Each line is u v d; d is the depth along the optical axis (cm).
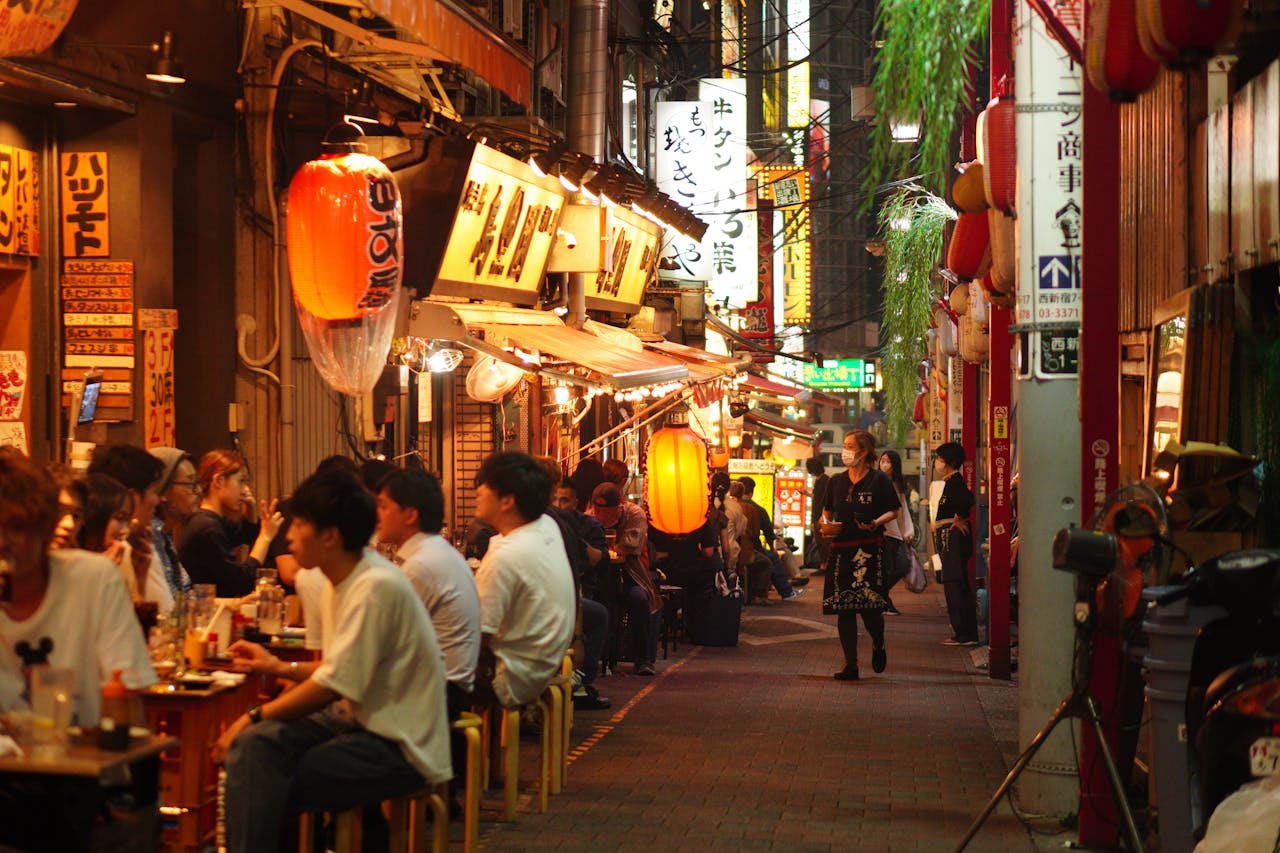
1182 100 829
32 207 922
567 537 1121
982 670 1510
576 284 1595
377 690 579
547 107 1941
